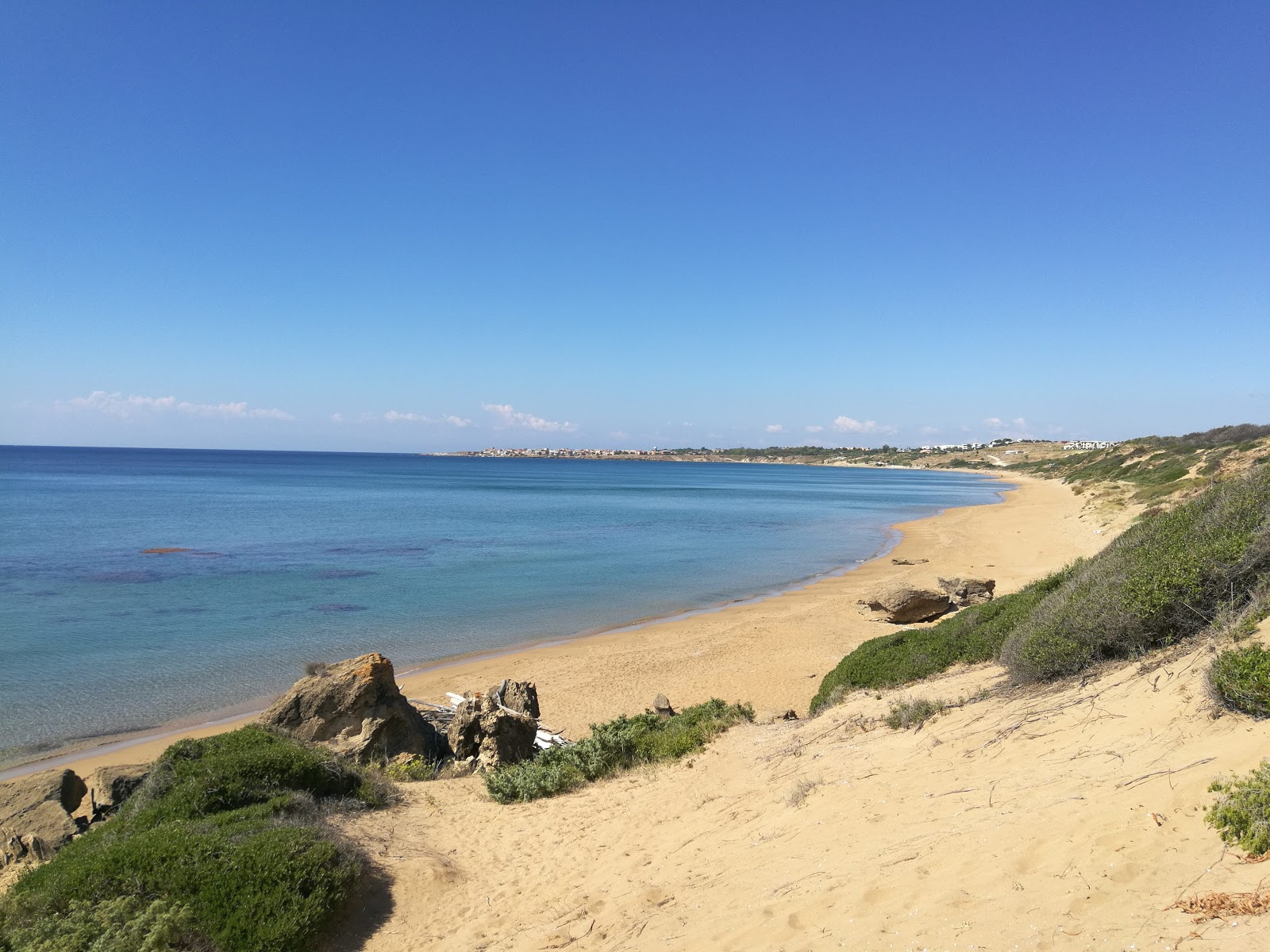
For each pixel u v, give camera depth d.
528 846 8.27
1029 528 50.41
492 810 9.74
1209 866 3.57
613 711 16.36
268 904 6.07
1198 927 3.16
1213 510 8.86
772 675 18.33
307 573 34.66
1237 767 4.18
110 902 5.86
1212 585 7.18
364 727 11.96
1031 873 4.14
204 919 5.94
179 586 30.73
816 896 4.88
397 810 9.51
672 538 51.00
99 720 15.58
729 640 22.28
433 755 12.65
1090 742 5.71
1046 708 6.93
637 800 9.23
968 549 41.75
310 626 24.36
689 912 5.52
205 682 18.23
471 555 41.31
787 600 29.14
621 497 96.50
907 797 6.21
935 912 4.11
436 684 18.44
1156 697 5.82
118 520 56.69
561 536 51.44
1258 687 4.57
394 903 6.91
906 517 68.19
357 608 27.36
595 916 6.00
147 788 8.60
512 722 12.58
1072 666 7.85
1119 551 9.91
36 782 9.57
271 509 69.19
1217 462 49.81
